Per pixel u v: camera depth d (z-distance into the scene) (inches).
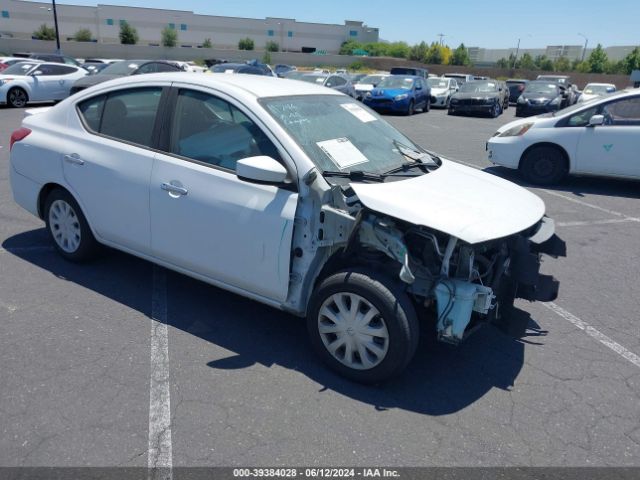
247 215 133.0
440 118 808.9
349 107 166.4
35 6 2758.4
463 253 122.3
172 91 151.8
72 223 180.9
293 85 161.9
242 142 138.2
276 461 103.7
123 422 112.0
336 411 119.0
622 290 193.0
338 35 3467.0
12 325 147.2
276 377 130.4
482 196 136.9
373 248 129.1
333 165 134.6
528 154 352.5
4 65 911.7
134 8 2938.0
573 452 109.8
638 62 2674.7
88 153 165.6
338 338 129.0
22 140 184.2
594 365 143.3
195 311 160.7
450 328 121.0
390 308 119.0
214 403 119.5
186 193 143.3
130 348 139.3
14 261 189.3
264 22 3250.5
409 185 134.3
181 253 149.5
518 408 123.5
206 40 3058.6
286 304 135.9
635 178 328.5
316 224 127.2
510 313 134.0
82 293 167.9
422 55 3329.2
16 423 110.1
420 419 117.8
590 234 254.7
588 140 332.2
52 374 126.5
